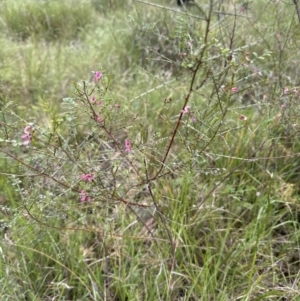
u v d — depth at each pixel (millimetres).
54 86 3121
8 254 1763
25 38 4340
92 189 1463
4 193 2061
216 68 2318
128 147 1423
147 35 3564
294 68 2447
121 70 3488
